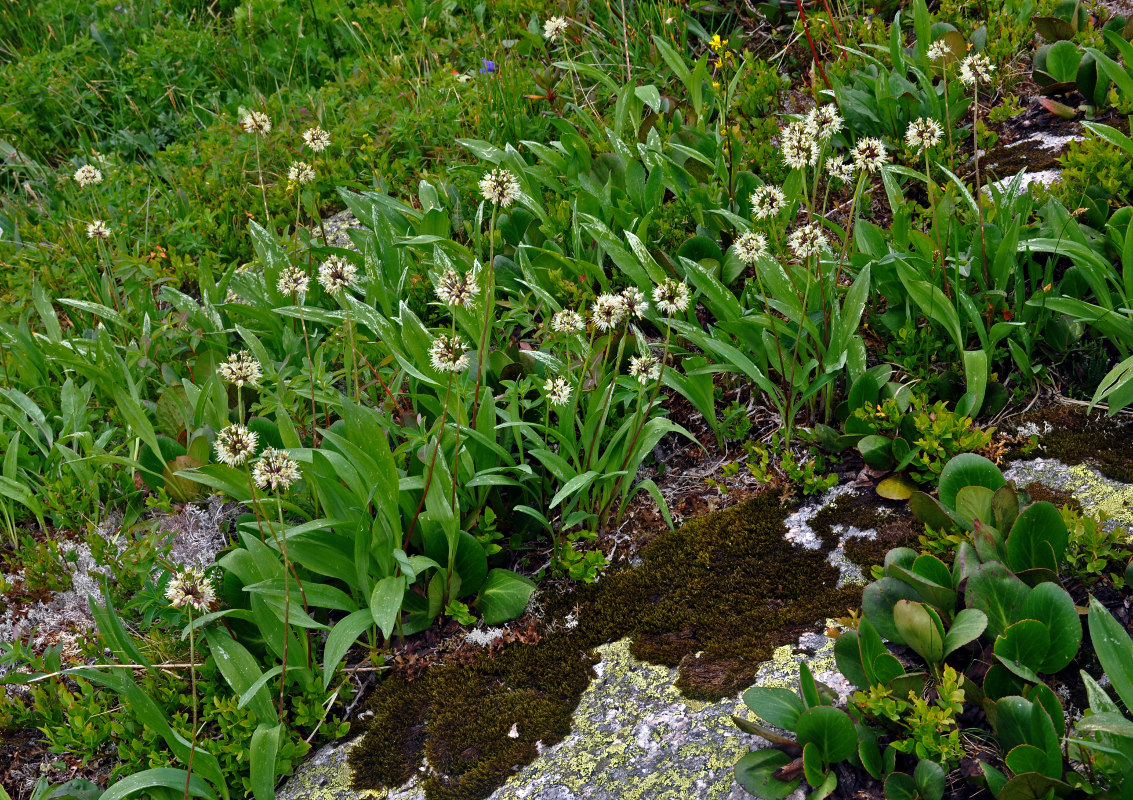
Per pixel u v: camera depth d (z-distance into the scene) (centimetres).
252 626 272
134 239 492
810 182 392
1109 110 366
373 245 383
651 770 217
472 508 292
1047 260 301
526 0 568
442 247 376
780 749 204
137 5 710
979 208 288
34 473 351
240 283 394
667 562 275
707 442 317
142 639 292
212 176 515
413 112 492
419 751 245
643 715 233
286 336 369
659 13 507
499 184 271
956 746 187
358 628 249
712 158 396
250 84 586
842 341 288
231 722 250
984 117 391
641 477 311
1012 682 200
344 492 274
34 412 359
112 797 222
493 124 480
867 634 204
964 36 417
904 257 283
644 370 271
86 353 382
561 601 276
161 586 294
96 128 629
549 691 250
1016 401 283
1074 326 282
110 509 342
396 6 607
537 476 290
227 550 298
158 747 256
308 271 387
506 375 325
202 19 701
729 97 423
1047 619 200
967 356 273
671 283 259
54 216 544
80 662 287
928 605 218
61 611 313
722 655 242
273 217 482
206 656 280
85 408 363
